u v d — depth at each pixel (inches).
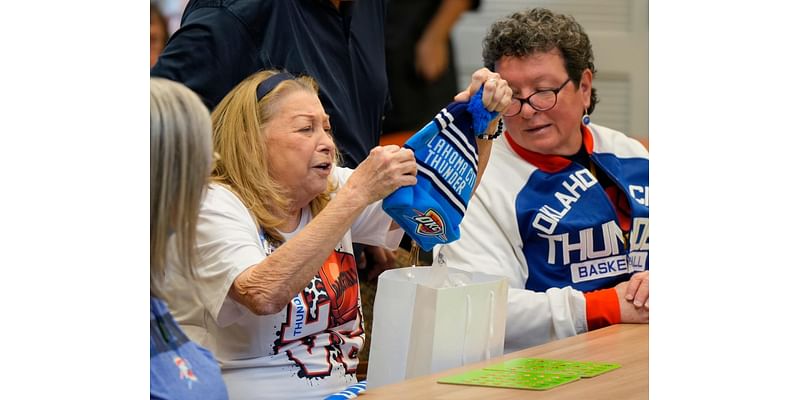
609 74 349.4
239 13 182.2
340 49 204.2
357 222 168.1
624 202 194.1
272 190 149.2
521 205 186.4
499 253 185.2
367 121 215.5
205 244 139.4
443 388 123.3
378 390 122.2
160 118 108.6
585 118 195.2
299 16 192.9
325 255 136.8
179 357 112.7
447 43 331.9
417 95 331.0
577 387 124.5
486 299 144.3
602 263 189.5
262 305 134.5
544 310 175.3
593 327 176.9
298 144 149.8
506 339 177.0
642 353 149.2
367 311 207.9
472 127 148.3
